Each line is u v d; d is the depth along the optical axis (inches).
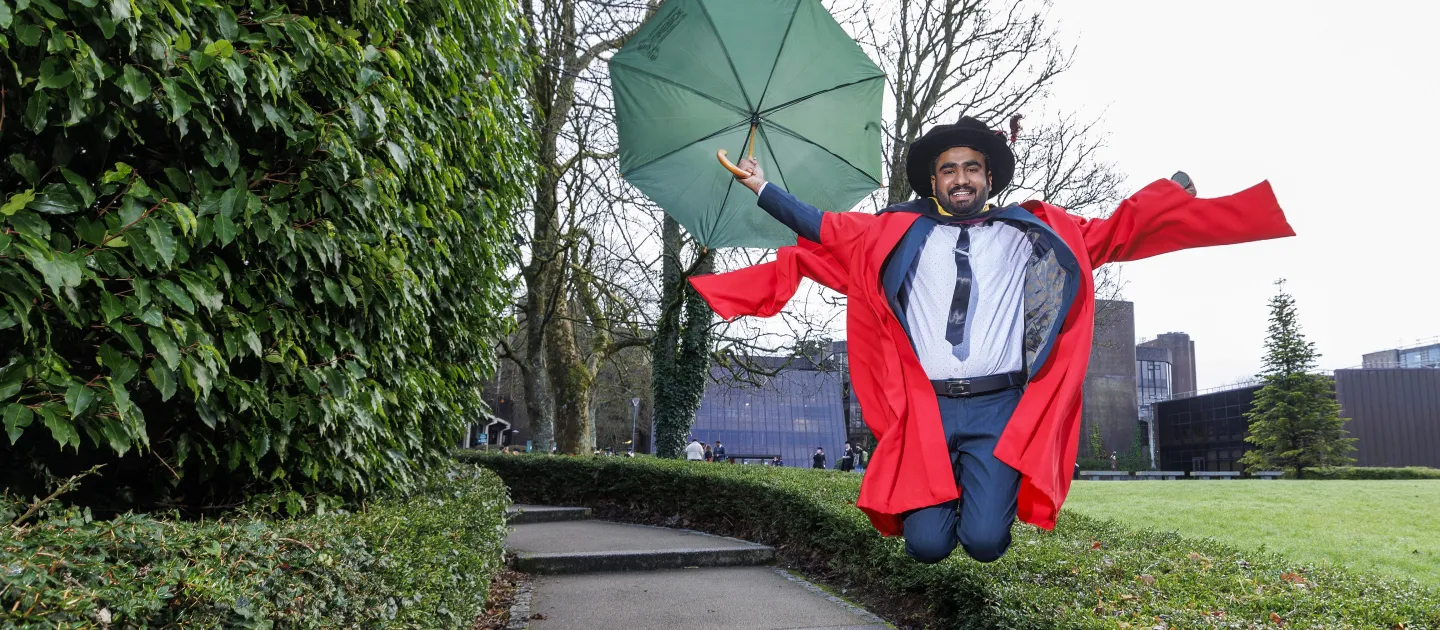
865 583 232.4
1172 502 477.7
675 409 669.3
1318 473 1317.7
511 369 1147.9
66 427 72.6
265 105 97.8
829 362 693.3
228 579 70.1
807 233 116.1
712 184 161.6
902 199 570.6
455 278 197.8
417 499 174.6
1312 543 331.6
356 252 121.2
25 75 72.6
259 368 112.3
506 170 230.2
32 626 49.2
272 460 126.2
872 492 104.3
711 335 677.3
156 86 84.0
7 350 81.1
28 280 67.4
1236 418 2365.9
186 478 121.2
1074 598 155.3
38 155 82.7
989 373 103.2
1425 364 3070.9
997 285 106.3
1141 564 183.0
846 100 159.0
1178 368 3826.3
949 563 181.6
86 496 100.9
